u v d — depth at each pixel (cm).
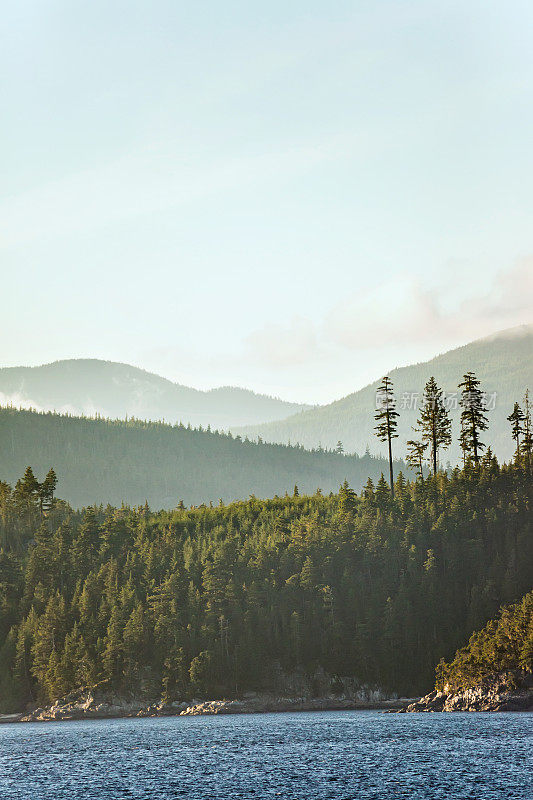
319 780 10581
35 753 13625
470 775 10538
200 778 10962
